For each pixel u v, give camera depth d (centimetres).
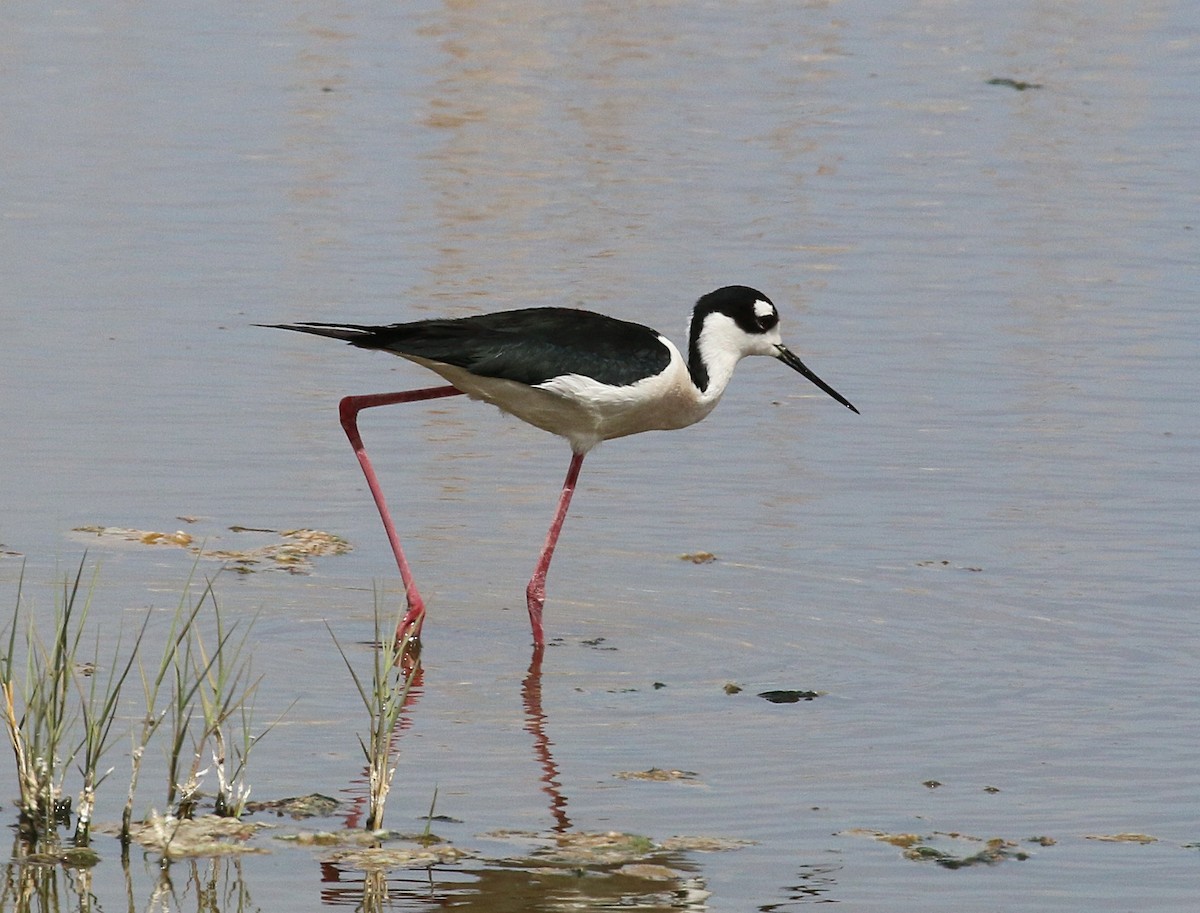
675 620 1120
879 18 3069
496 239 1972
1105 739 943
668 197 2155
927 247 1988
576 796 859
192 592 1124
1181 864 800
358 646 1062
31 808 807
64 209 2019
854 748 927
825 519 1298
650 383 1139
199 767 878
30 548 1181
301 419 1480
